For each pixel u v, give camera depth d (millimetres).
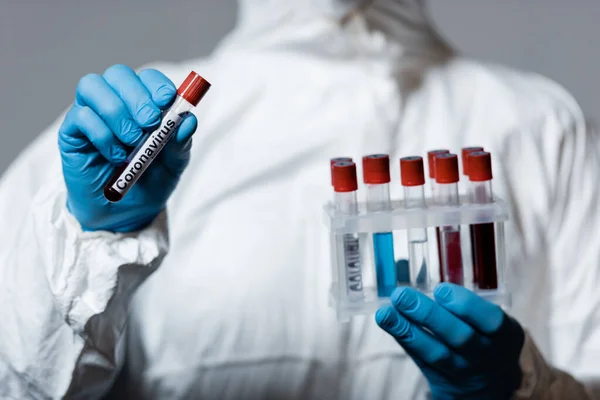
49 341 1075
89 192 1012
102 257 1020
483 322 1019
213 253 1292
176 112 939
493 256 1044
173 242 1301
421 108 1381
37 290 1077
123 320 1091
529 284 1339
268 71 1398
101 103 949
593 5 2256
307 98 1367
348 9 1398
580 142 1424
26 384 1096
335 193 1036
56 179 1093
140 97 943
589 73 2285
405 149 1351
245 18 1488
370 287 1094
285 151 1334
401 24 1446
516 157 1373
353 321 1267
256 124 1359
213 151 1352
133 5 2207
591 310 1341
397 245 1189
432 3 2277
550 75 2275
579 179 1401
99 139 947
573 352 1343
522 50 2283
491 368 1078
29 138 2232
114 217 1039
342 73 1383
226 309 1271
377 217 1005
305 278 1281
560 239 1370
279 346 1270
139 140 944
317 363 1269
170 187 1048
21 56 2191
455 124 1375
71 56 2207
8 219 1276
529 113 1403
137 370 1271
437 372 1101
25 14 2178
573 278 1358
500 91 1424
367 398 1276
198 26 2232
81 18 2195
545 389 1188
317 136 1339
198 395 1275
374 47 1410
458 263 1044
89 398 1134
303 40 1416
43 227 1043
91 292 1020
